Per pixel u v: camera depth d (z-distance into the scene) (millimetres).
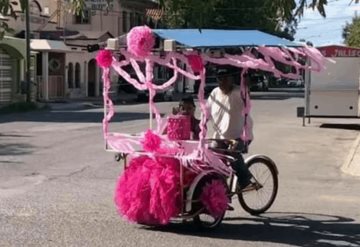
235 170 7984
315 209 9062
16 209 8594
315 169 13055
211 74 8227
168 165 7531
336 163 13977
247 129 8055
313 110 23641
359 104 23375
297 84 86312
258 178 8617
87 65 47000
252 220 8281
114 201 8875
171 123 7578
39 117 26750
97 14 50375
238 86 8070
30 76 37000
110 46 7625
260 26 46875
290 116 28109
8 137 18188
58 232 7398
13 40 36375
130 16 54656
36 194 9734
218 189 7578
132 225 7797
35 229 7520
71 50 43031
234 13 47188
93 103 39094
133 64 7762
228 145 7867
